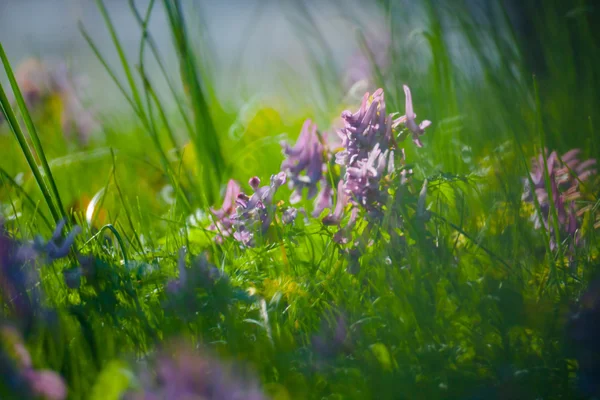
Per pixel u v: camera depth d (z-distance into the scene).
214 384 0.70
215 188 0.96
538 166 0.83
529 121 0.96
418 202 0.78
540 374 0.73
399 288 0.77
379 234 0.80
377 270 0.78
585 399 0.73
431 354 0.74
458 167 0.92
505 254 0.81
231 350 0.74
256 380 0.71
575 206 0.83
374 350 0.74
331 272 0.80
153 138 0.93
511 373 0.73
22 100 0.83
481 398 0.73
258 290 0.79
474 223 0.84
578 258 0.80
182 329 0.76
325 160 0.83
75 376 0.73
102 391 0.70
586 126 0.97
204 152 0.96
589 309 0.73
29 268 0.77
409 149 0.95
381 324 0.76
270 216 0.81
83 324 0.75
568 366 0.75
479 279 0.77
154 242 0.87
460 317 0.76
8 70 0.83
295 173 0.83
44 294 0.77
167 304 0.75
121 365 0.71
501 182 0.85
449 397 0.73
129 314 0.76
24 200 0.89
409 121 0.79
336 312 0.77
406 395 0.73
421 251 0.78
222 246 0.84
